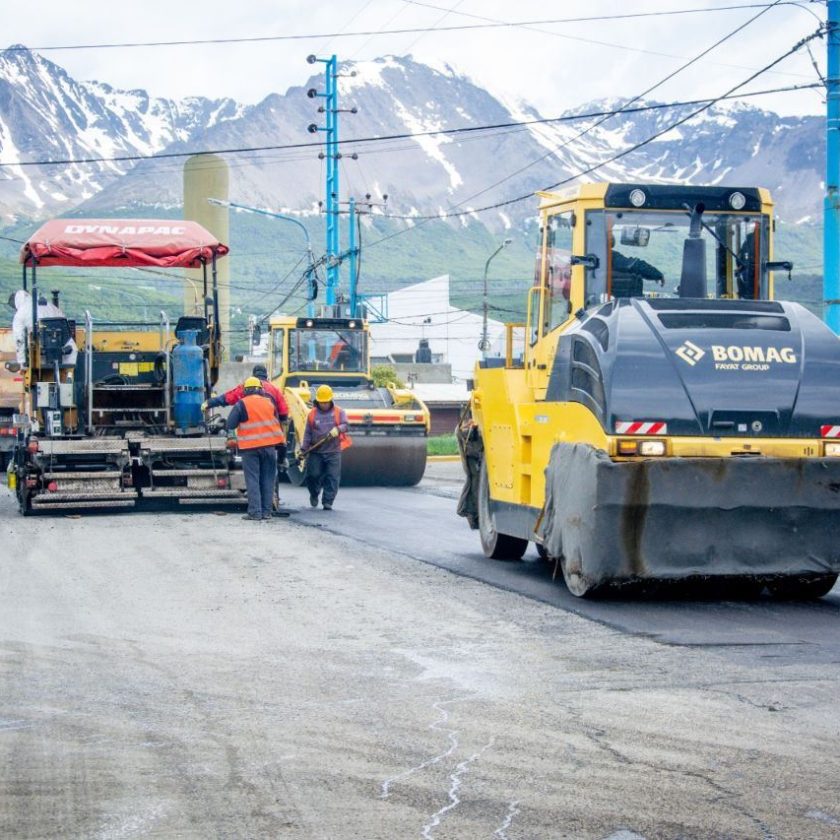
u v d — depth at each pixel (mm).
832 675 12320
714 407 15844
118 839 8070
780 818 8367
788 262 18953
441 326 143000
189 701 11438
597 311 17062
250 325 45875
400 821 8328
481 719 10758
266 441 28000
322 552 21984
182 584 18312
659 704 11227
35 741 10195
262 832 8156
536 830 8156
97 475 29141
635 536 15688
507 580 18641
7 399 48875
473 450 22000
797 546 15891
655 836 8062
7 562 20828
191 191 131125
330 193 78312
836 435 16078
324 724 10633
